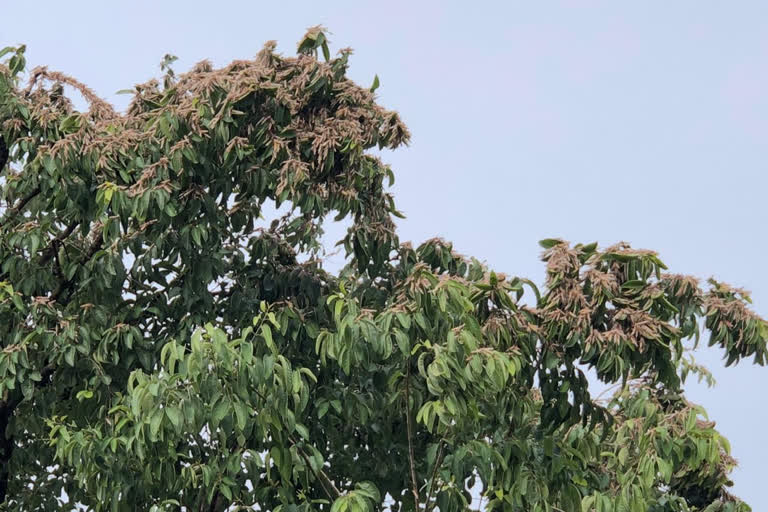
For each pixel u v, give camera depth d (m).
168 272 26.67
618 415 28.09
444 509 21.83
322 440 25.78
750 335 21.91
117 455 22.38
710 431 21.98
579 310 20.31
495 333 20.44
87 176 24.94
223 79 24.45
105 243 26.55
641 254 20.48
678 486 29.20
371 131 25.28
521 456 21.62
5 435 27.62
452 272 27.77
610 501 22.36
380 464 26.17
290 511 21.92
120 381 26.19
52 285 27.12
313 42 25.78
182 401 19.62
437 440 25.14
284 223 28.47
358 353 20.56
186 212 24.81
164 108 24.19
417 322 20.27
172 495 24.12
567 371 21.08
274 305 25.92
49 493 28.72
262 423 20.23
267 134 24.45
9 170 30.22
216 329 19.89
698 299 22.12
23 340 25.08
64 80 26.88
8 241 26.59
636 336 20.33
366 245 25.77
